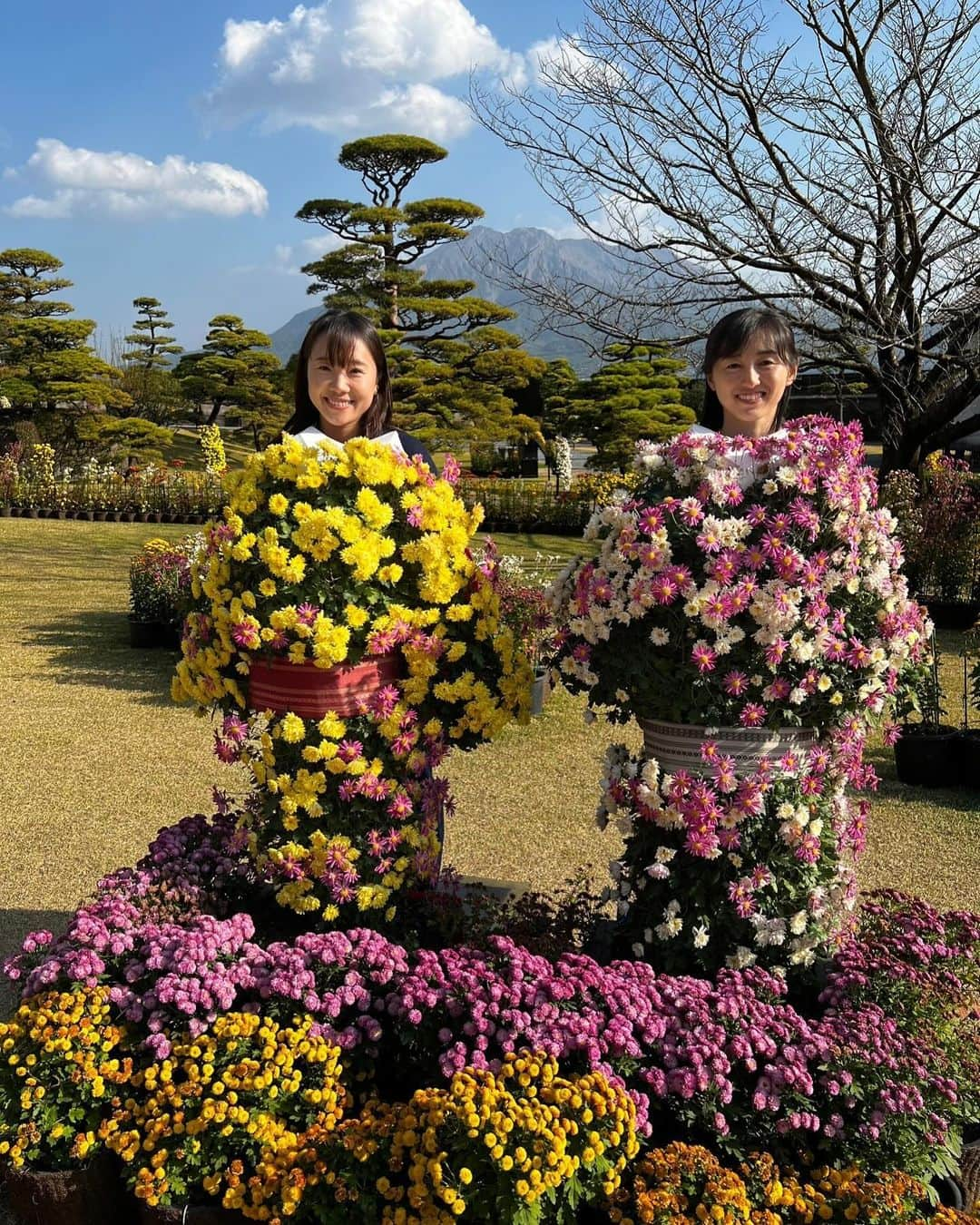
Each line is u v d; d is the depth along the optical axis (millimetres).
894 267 9266
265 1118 1989
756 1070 2105
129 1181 1976
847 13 8195
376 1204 1860
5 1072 2084
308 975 2174
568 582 2434
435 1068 2146
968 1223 1882
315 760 2371
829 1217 1883
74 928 2305
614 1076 2014
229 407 32000
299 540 2309
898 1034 2195
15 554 14016
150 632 8430
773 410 2523
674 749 2367
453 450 22781
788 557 2145
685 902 2400
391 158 25969
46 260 28781
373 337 2697
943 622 9891
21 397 25219
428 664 2441
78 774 5191
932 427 10344
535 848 4270
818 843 2320
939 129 8516
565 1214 1864
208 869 2791
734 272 9125
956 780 5191
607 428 23734
